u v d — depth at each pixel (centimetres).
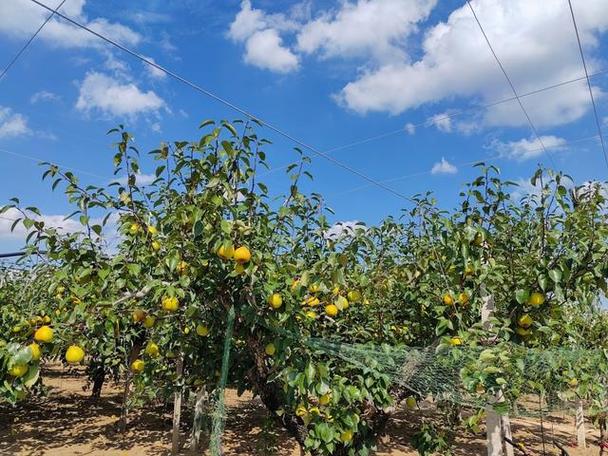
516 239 366
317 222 336
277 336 284
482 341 315
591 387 347
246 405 1116
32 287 426
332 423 295
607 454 812
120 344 678
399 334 418
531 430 993
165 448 754
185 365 494
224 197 268
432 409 576
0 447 755
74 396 1178
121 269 279
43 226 268
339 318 375
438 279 361
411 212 385
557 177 303
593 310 402
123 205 283
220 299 294
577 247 308
